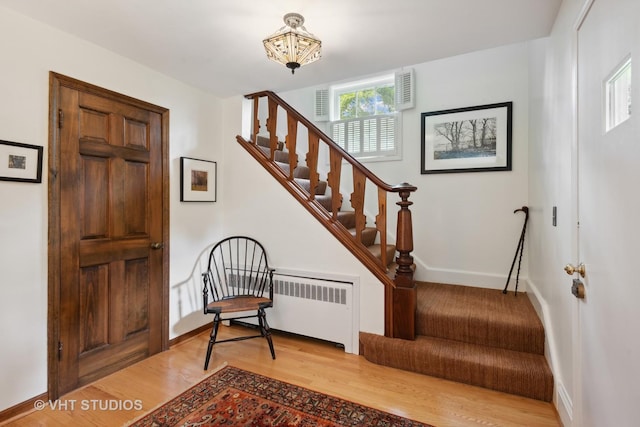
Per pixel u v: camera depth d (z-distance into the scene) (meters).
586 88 1.33
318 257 2.63
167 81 2.58
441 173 3.23
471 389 1.99
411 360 2.18
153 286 2.47
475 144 3.08
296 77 2.63
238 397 1.90
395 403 1.84
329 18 1.77
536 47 2.43
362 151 3.64
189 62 2.34
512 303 2.57
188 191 2.75
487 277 3.05
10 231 1.70
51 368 1.86
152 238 2.46
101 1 1.62
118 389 1.99
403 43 2.06
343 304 2.50
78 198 2.00
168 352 2.51
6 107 1.68
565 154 1.64
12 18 1.70
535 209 2.51
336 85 3.81
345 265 2.52
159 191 2.52
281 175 2.83
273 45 1.78
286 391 1.96
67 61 1.94
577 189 1.44
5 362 1.68
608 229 1.12
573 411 1.48
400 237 2.34
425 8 1.68
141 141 2.38
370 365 2.29
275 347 2.59
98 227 2.11
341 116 3.84
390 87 3.60
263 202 2.89
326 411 1.77
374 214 3.53
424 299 2.68
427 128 3.28
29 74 1.77
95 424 1.66
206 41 2.04
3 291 1.68
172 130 2.63
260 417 1.71
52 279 1.86
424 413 1.75
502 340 2.17
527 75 2.88
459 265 3.17
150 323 2.44
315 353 2.48
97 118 2.10
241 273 2.97
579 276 1.42
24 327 1.75
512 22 1.82
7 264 1.69
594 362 1.25
